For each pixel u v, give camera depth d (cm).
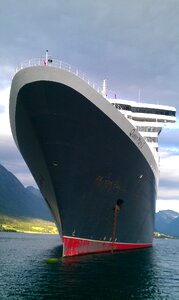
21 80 2611
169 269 3747
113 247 4284
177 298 2358
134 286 2653
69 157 3089
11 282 2700
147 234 5675
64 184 3250
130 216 4266
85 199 3459
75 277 2842
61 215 3447
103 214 3766
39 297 2219
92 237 3831
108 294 2352
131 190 3972
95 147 3164
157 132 4856
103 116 2956
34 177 3922
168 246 10250
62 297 2220
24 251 5788
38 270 3253
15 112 2906
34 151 3191
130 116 4581
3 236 14425
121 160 3484
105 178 3481
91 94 2788
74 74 2652
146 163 3959
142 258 4400
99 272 3078
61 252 5575
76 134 2966
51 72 2566
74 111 2808
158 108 4803
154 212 5647
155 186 4888
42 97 2673
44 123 2850
